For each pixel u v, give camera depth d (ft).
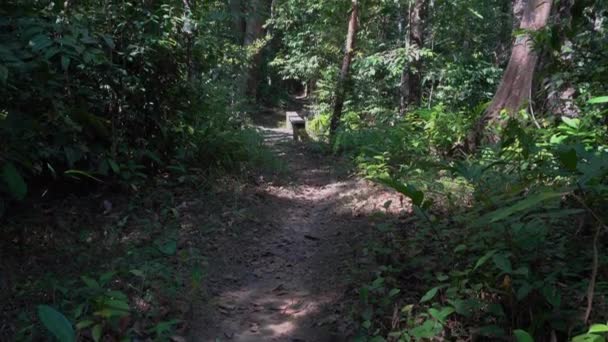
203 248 16.76
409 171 22.49
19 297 12.49
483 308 10.76
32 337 10.96
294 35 51.26
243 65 33.27
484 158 21.97
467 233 13.35
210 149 23.90
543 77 20.67
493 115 26.96
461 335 10.53
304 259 16.94
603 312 9.51
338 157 33.78
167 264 15.10
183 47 22.34
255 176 25.72
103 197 18.71
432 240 14.79
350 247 16.87
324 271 15.64
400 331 10.85
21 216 16.05
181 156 22.07
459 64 42.39
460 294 11.36
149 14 20.16
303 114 67.67
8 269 13.66
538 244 11.18
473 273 11.75
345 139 33.53
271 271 16.03
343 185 26.14
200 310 13.11
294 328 12.60
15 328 11.34
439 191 18.69
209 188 21.83
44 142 16.22
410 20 41.22
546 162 15.12
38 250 14.78
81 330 10.88
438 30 44.86
